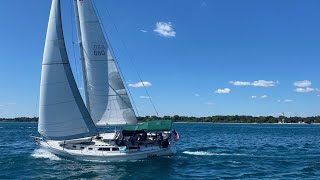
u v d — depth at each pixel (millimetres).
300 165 32031
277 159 36094
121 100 34938
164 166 30672
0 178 26047
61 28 33094
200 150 45594
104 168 29391
